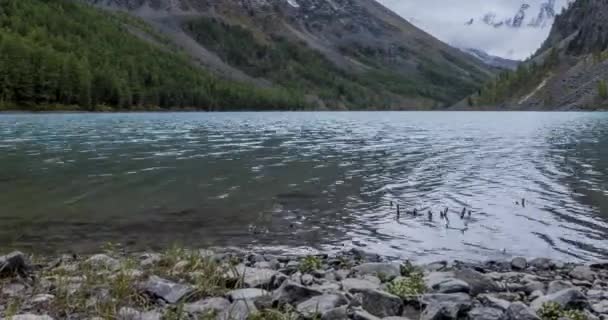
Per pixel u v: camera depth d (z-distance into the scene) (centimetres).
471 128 6241
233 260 985
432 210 1531
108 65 15475
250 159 2773
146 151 3161
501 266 1030
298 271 945
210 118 9706
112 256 1090
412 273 886
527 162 2631
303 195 1773
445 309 677
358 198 1716
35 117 8556
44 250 1148
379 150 3281
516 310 642
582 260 1092
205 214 1505
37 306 699
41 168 2378
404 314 702
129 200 1692
